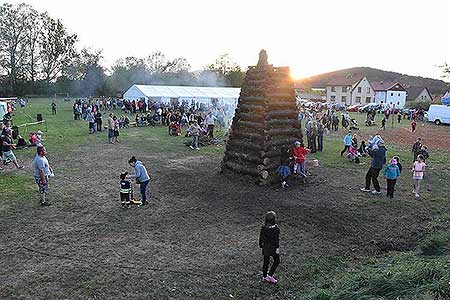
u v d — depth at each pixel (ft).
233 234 32.24
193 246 29.68
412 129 117.19
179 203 39.83
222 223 34.65
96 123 94.32
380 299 20.34
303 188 46.62
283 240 31.37
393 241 32.01
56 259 26.81
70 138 82.12
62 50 261.85
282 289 24.18
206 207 38.81
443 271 21.70
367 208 39.91
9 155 52.47
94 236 30.91
